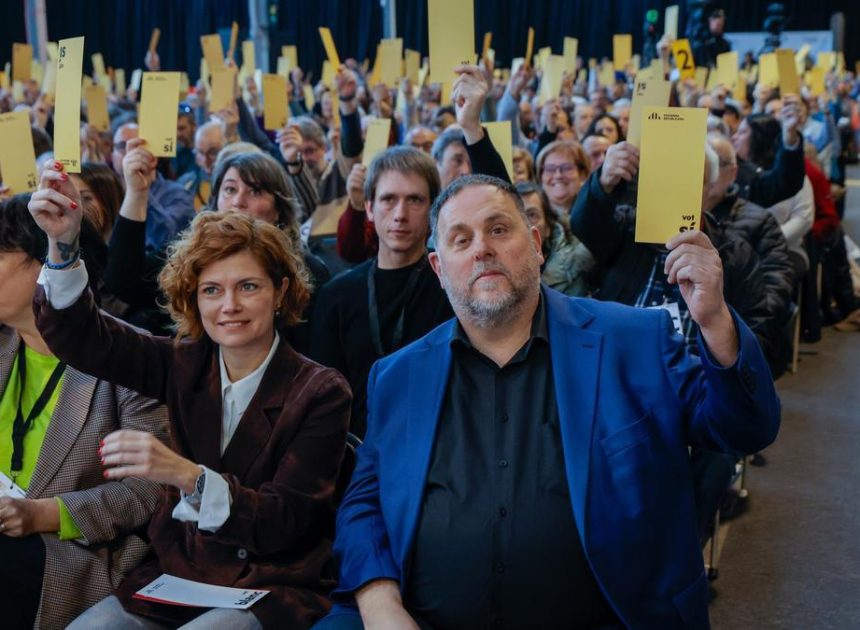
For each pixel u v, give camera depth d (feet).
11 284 7.19
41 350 7.45
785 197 15.92
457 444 6.18
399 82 27.50
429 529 6.07
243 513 6.27
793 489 13.03
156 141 9.86
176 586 6.50
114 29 55.62
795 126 15.38
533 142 22.29
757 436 5.68
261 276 6.78
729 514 12.20
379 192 9.66
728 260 10.55
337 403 6.77
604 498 5.81
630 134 9.16
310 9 59.62
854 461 13.97
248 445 6.75
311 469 6.66
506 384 6.24
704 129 5.87
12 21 49.29
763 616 9.71
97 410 7.21
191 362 6.98
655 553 5.84
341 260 13.24
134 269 10.00
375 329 9.66
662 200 5.94
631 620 5.74
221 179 10.78
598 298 10.15
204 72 26.78
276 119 16.75
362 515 6.42
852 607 9.84
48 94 26.73
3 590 6.77
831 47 51.39
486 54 21.77
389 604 6.00
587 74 62.03
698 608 5.86
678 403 5.98
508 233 6.21
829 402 16.70
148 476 6.02
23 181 9.96
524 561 5.90
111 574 7.02
